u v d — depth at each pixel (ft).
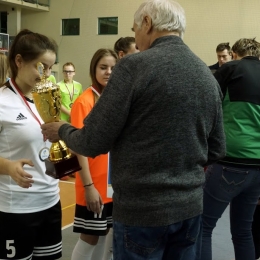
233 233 8.31
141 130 4.34
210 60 43.42
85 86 52.21
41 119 5.48
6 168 4.94
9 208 5.35
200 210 4.77
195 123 4.52
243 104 7.40
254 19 41.37
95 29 51.11
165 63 4.35
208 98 4.61
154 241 4.51
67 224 12.32
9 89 5.34
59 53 53.52
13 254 5.45
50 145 5.64
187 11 43.98
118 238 4.65
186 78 4.41
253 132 7.44
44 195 5.59
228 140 7.48
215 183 7.68
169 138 4.34
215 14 42.88
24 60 5.21
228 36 42.55
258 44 7.91
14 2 50.49
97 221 7.07
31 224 5.47
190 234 4.78
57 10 53.36
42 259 5.88
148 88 4.26
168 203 4.39
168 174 4.42
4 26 54.75
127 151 4.42
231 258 9.92
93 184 6.84
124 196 4.53
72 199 15.24
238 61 7.69
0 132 5.21
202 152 4.69
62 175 5.13
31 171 5.43
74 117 6.89
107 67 6.97
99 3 50.55
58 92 5.06
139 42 4.90
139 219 4.44
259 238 9.20
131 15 48.78
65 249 10.21
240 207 8.10
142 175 4.39
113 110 4.24
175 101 4.31
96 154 4.41
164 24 4.59
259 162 7.53
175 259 4.88
